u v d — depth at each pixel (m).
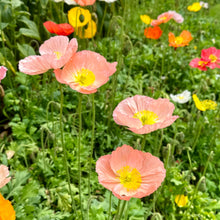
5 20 0.84
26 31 0.84
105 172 0.39
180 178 0.66
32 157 0.66
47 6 1.01
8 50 0.86
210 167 0.76
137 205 0.59
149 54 1.05
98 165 0.39
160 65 1.09
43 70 0.40
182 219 0.62
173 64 1.08
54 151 0.66
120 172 0.39
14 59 0.91
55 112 0.80
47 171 0.64
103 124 0.77
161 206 0.67
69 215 0.57
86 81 0.41
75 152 0.71
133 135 0.77
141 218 0.58
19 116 0.81
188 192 0.66
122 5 1.27
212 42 1.34
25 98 0.81
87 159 0.70
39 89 0.85
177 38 0.93
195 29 1.42
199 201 0.66
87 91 0.40
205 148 0.80
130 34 1.19
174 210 0.65
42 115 0.76
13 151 0.67
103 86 0.85
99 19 1.16
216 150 0.78
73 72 0.41
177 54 1.14
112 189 0.37
